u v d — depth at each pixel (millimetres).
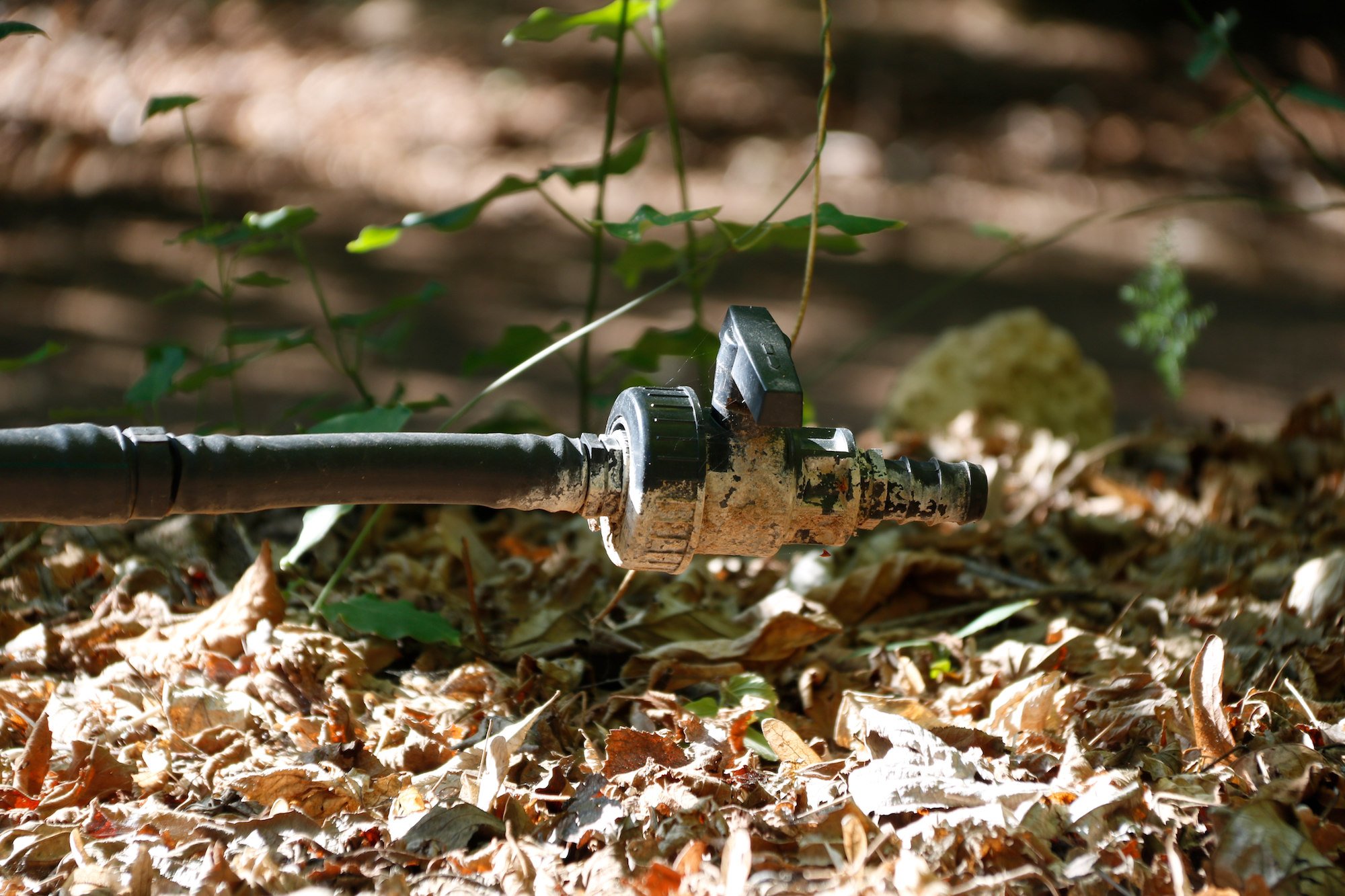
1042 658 922
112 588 980
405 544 1051
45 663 931
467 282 3135
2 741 882
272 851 820
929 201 3729
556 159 3764
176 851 818
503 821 831
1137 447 1291
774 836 822
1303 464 1151
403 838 825
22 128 3826
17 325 2770
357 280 3117
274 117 3854
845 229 908
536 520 1113
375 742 886
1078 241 3572
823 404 2561
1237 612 973
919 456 1273
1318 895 793
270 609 935
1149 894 799
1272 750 840
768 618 953
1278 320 3162
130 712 896
